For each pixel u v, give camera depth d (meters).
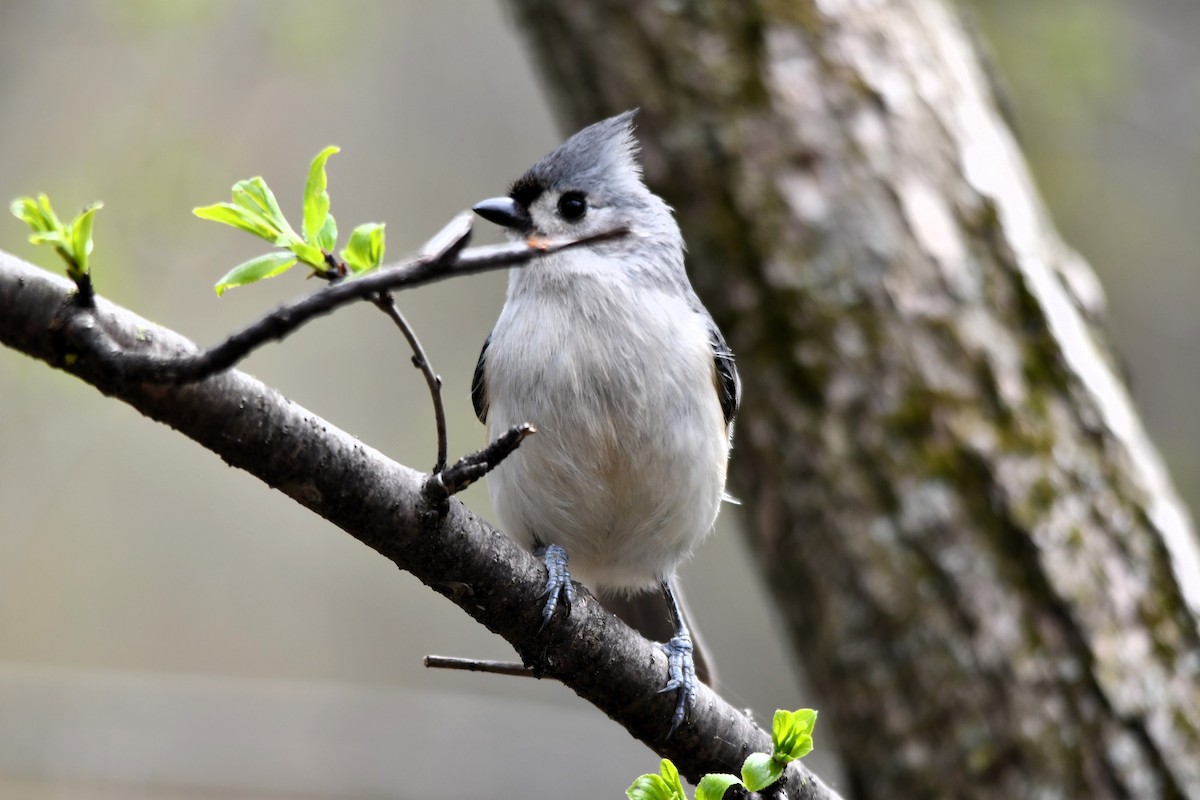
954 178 8.85
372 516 4.56
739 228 8.75
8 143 13.41
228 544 16.53
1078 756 7.71
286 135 16.38
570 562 7.59
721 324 8.78
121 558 16.06
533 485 7.04
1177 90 14.73
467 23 17.52
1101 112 14.66
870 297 8.55
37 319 3.70
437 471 4.60
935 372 8.41
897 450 8.32
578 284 7.09
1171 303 15.51
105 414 14.48
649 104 8.98
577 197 7.54
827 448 8.44
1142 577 8.12
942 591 8.06
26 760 11.59
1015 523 8.09
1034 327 8.57
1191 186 15.42
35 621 15.44
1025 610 7.97
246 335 3.54
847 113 8.89
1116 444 8.44
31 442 14.83
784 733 4.70
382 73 17.03
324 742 12.13
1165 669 7.91
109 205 12.62
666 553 7.49
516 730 12.50
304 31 13.40
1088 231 15.34
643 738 5.63
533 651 5.23
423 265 3.56
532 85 17.47
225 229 14.30
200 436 4.20
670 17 9.06
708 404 7.19
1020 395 8.39
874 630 8.19
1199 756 7.75
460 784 12.17
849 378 8.47
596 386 6.87
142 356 3.70
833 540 8.36
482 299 16.62
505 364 7.05
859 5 9.22
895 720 8.09
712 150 8.86
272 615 16.34
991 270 8.64
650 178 8.95
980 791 7.79
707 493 7.27
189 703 12.10
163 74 13.79
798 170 8.79
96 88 13.68
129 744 11.80
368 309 16.50
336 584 16.72
